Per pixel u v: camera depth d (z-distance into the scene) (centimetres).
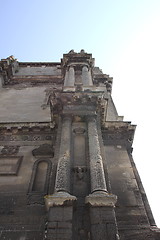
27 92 2966
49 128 1950
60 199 1091
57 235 977
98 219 1028
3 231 1189
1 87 3105
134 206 1381
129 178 1578
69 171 1286
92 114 1719
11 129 1966
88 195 1158
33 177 1513
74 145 1505
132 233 1226
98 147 1448
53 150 1697
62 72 3206
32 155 1716
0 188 1453
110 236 971
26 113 2402
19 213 1287
